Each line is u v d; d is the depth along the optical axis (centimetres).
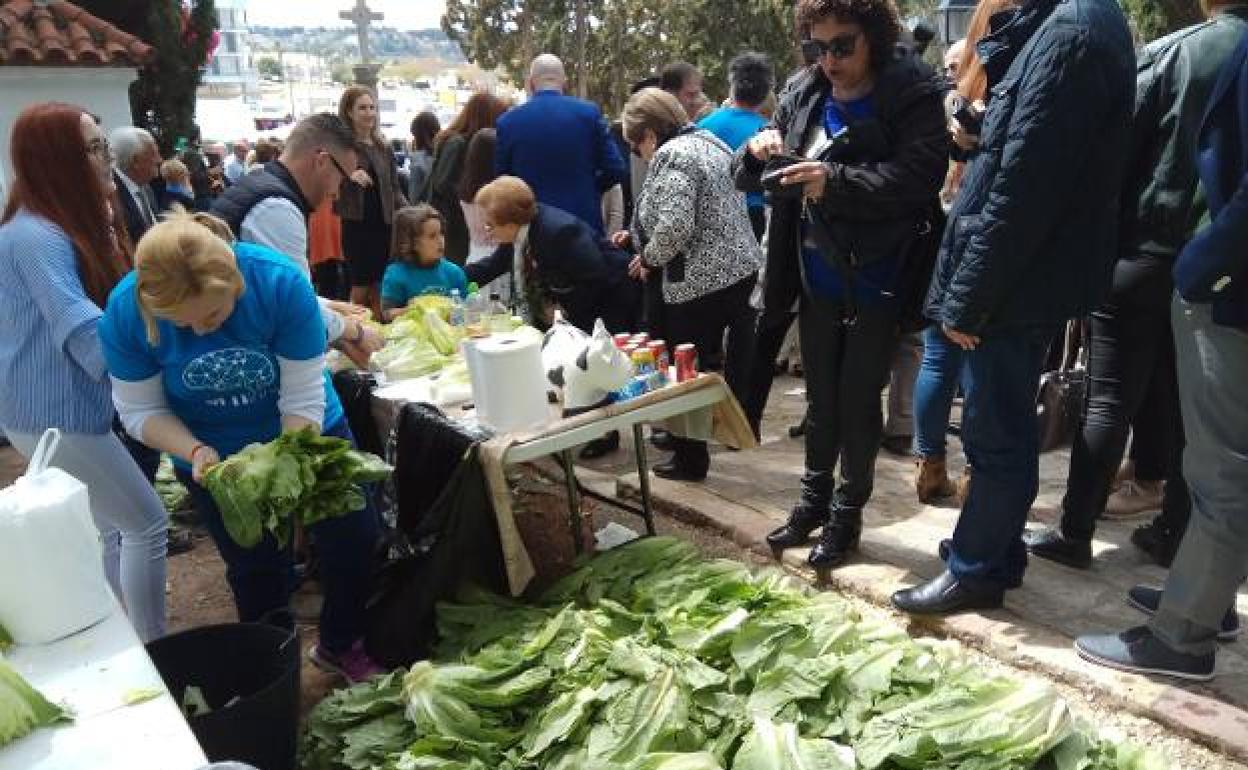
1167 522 342
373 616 324
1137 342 319
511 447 293
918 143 300
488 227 476
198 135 1659
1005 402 292
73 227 282
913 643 279
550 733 247
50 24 768
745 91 504
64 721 179
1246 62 228
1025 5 268
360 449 380
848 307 322
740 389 466
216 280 238
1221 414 247
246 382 270
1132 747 240
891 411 481
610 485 469
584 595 322
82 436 288
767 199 340
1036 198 257
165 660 267
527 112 523
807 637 272
